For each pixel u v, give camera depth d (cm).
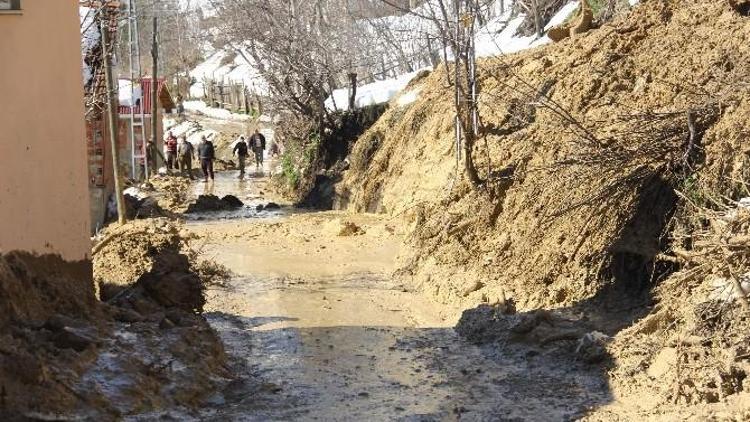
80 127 916
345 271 1403
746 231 826
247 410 777
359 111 2434
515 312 1048
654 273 969
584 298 1038
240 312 1152
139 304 952
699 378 736
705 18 1341
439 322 1084
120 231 1214
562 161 1115
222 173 3706
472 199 1370
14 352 690
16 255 806
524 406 778
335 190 2272
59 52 888
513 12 2817
